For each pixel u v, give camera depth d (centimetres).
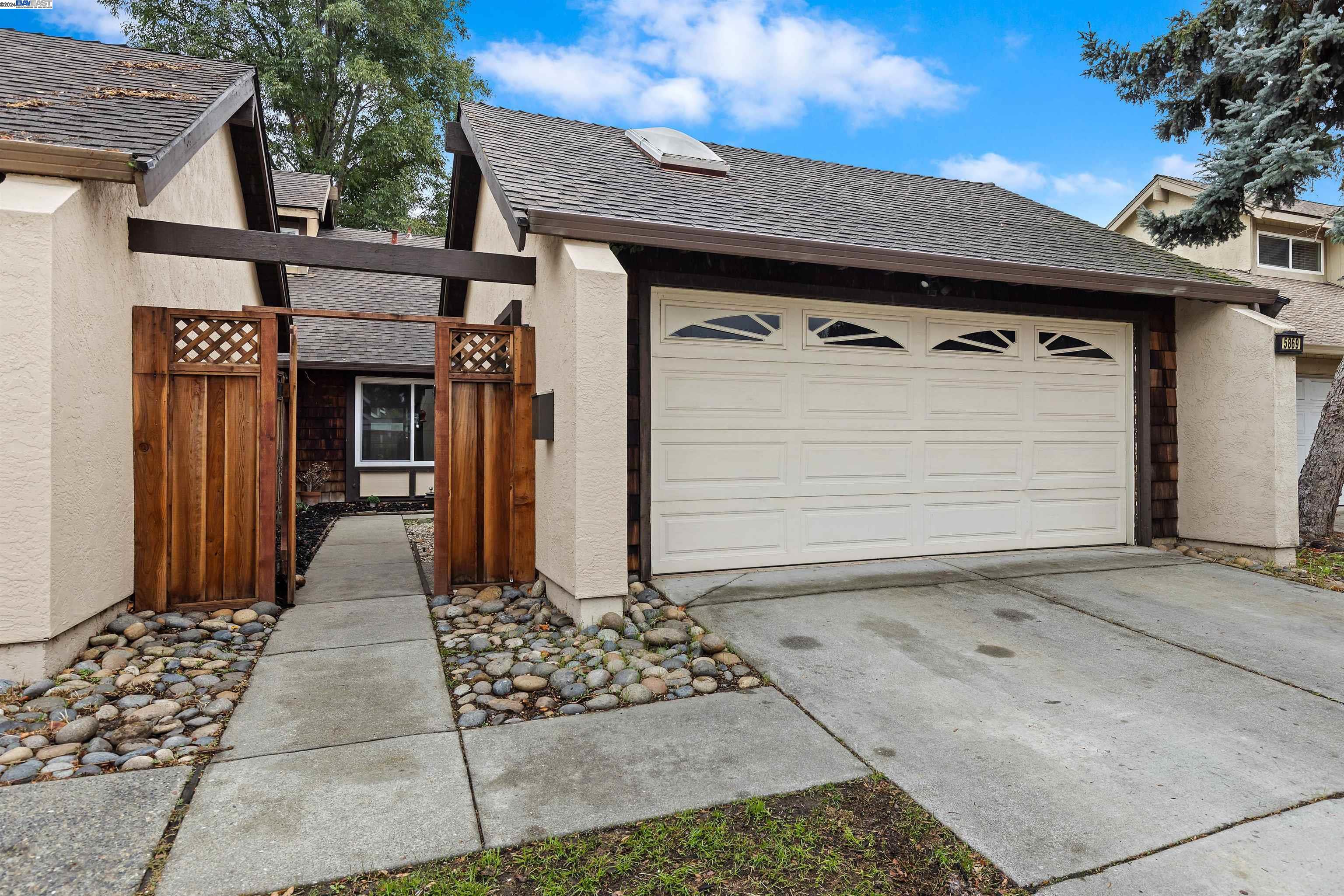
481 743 275
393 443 1114
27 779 242
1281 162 675
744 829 218
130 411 408
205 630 397
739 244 463
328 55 1950
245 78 571
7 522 310
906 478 575
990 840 213
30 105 396
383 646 389
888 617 431
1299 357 968
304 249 440
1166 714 308
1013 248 605
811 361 546
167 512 423
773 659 364
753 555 529
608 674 343
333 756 262
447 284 942
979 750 272
